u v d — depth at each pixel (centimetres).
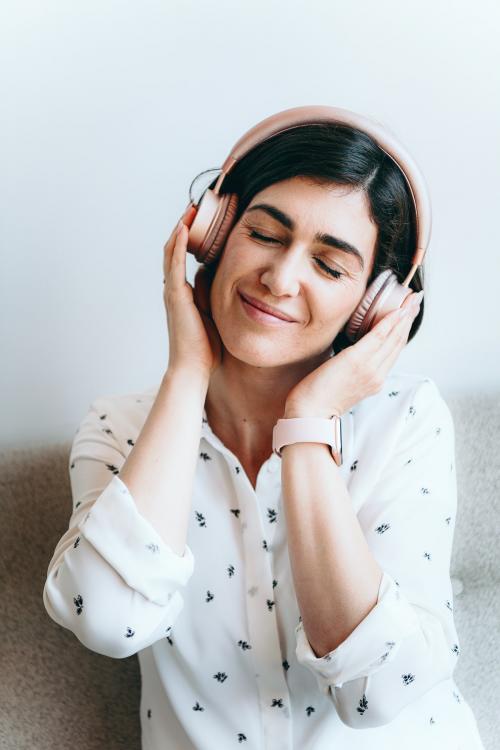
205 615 89
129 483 80
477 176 129
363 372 82
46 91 117
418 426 93
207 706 90
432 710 90
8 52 115
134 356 129
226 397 89
